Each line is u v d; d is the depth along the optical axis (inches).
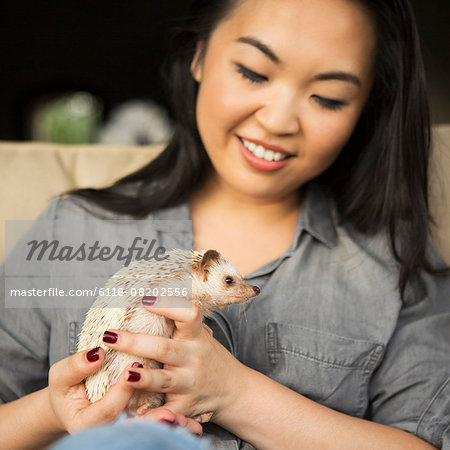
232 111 27.4
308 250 30.8
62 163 38.3
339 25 26.6
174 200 31.5
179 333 25.0
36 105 110.3
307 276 30.2
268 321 29.2
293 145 27.7
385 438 27.3
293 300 29.7
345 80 27.1
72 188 37.7
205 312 27.3
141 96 110.7
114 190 32.9
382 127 31.1
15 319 29.3
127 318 24.9
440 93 82.8
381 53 28.7
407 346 30.0
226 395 25.9
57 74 111.0
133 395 24.5
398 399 29.5
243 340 29.1
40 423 26.1
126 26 110.3
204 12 29.7
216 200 32.4
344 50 26.8
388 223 31.3
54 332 29.2
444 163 36.3
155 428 14.5
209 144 29.0
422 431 28.3
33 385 29.5
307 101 27.3
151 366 25.0
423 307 31.0
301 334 29.2
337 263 30.7
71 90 110.3
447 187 36.2
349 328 29.6
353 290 30.2
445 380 29.1
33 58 109.9
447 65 84.5
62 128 108.1
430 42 95.0
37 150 38.2
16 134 109.6
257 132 27.5
